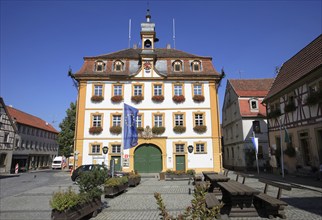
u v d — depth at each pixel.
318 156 17.25
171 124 28.25
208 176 12.56
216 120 28.33
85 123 28.14
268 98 24.69
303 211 8.23
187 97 28.89
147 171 27.44
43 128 61.59
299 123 19.77
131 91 28.98
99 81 29.09
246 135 31.41
